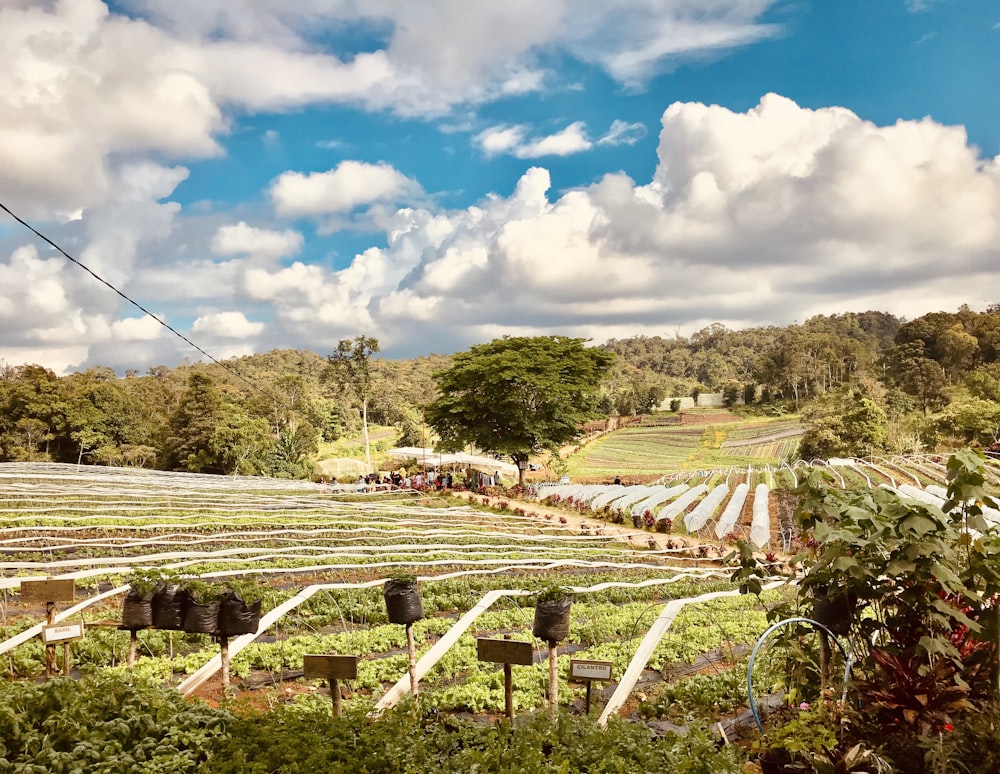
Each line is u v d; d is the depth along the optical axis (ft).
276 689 39.06
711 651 49.01
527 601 63.87
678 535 133.59
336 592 62.54
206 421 264.52
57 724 24.18
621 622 55.26
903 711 24.54
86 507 114.52
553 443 210.18
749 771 27.17
